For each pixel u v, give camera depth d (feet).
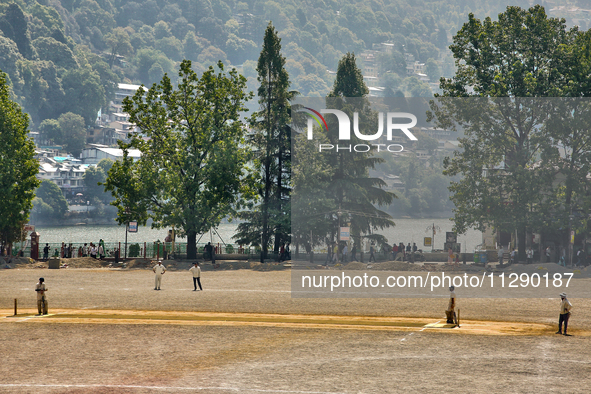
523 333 159.02
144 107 398.62
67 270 337.11
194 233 392.06
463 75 400.67
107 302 208.95
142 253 395.75
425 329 163.32
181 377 115.85
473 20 394.73
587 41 378.32
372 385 111.14
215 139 407.44
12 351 136.05
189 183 384.47
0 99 402.52
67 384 111.14
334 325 168.55
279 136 414.00
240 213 414.82
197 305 203.31
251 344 143.95
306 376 116.98
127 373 118.62
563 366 124.98
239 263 358.02
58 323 168.66
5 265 343.26
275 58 418.72
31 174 405.18
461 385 111.24
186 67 403.54
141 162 397.39
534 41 378.73
